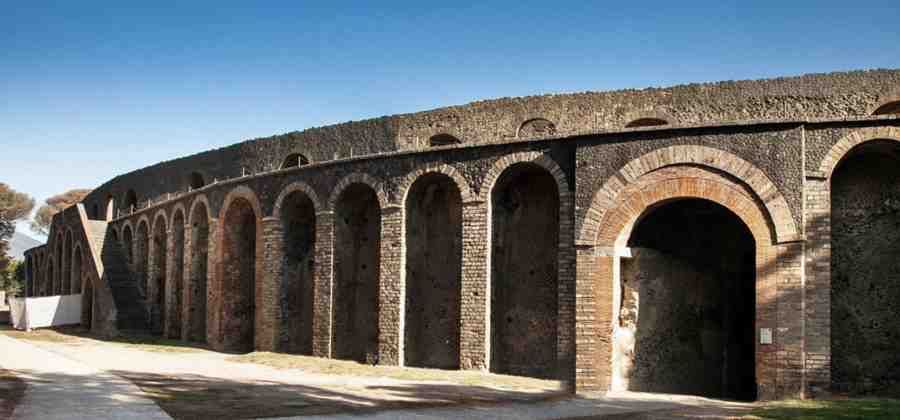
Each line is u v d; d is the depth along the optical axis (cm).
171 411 1550
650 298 2181
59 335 4147
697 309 2269
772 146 1984
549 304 2459
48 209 10725
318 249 2834
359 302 2873
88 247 4691
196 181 4600
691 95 2805
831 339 2086
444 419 1564
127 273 4625
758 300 1956
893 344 2036
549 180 2514
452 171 2497
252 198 3177
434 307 2672
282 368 2467
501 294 2520
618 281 2127
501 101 3102
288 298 3031
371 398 1830
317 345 2791
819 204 1945
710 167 2033
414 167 2586
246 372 2339
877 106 2527
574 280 2192
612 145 2147
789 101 2630
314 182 2891
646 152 2105
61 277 5641
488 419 1580
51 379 1995
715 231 2322
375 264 2862
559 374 2180
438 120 3222
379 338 2592
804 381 1892
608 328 2084
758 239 1967
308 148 3672
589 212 2147
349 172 2769
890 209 2072
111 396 1722
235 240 3388
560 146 2284
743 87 2734
